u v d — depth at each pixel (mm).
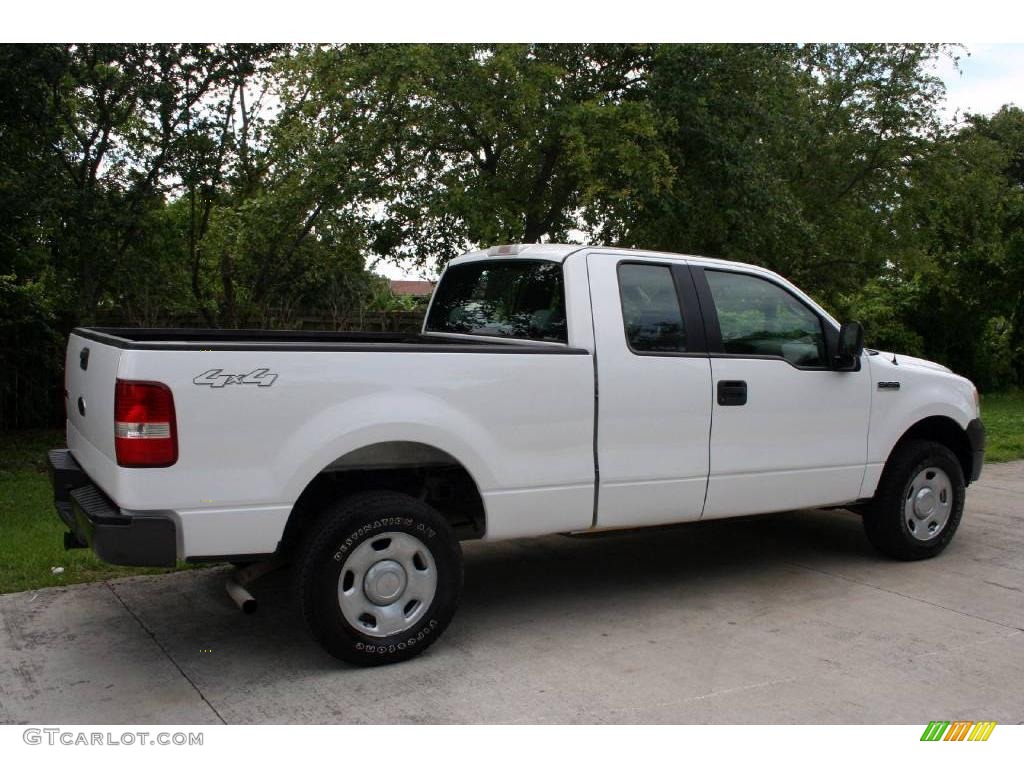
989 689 3869
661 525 4953
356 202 9758
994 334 19594
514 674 4023
